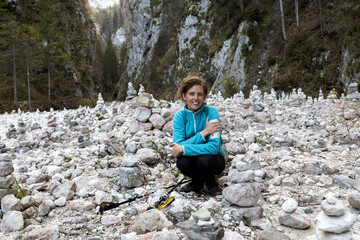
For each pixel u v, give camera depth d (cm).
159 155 348
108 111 740
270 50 2789
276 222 210
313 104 981
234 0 3309
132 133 439
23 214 232
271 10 3022
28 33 3838
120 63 9788
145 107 443
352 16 2141
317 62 2314
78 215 233
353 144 402
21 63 3666
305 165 319
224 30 3656
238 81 3036
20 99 3650
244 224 207
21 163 410
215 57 3684
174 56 5356
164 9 6359
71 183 282
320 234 162
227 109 707
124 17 7950
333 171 296
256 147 390
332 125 550
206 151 245
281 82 2492
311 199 240
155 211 208
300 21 2638
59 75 4425
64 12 5291
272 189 266
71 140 553
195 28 4378
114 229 206
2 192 250
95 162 377
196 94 255
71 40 5269
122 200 258
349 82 1858
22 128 655
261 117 596
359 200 211
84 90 5191
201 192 271
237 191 213
